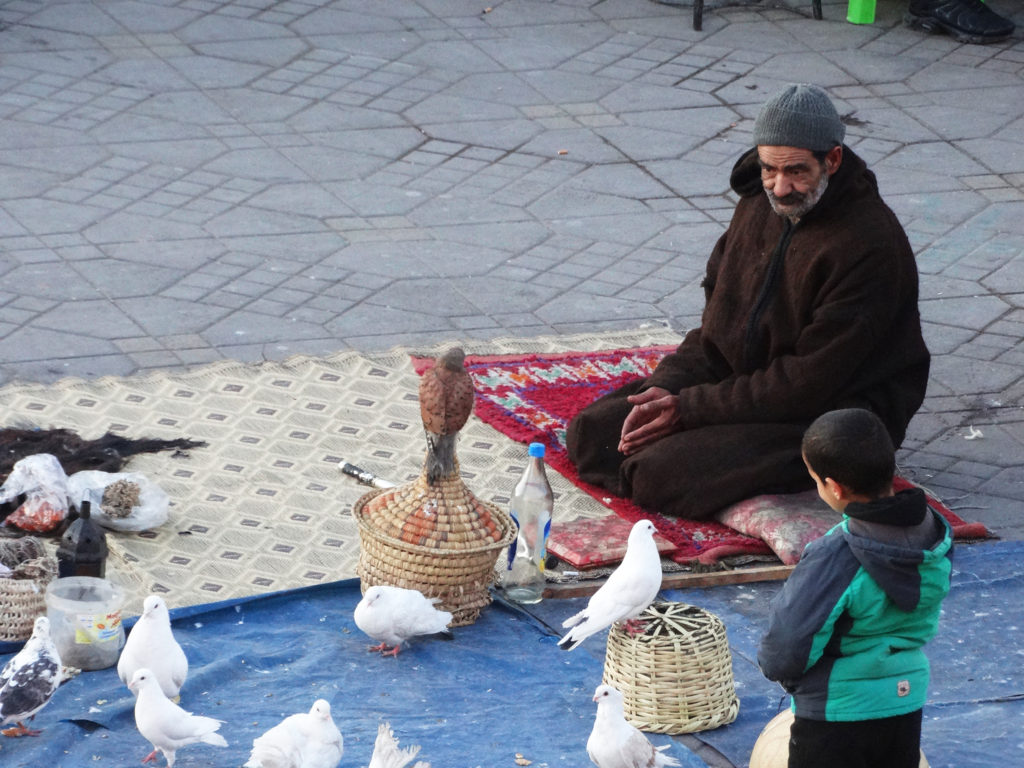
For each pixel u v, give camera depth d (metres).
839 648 14.49
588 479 25.22
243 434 26.14
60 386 27.27
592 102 43.56
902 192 38.06
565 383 28.45
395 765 15.62
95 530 21.09
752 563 22.94
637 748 16.86
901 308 24.03
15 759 17.06
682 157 40.03
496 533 21.00
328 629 20.78
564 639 18.83
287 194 36.97
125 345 29.30
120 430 25.98
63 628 19.30
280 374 28.25
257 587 21.83
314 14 49.75
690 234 35.69
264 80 44.22
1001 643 20.97
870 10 49.91
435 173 38.59
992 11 49.97
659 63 46.62
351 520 23.83
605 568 22.56
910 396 24.25
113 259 33.09
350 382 28.12
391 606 19.61
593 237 35.38
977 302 32.56
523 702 19.11
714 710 18.66
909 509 14.13
